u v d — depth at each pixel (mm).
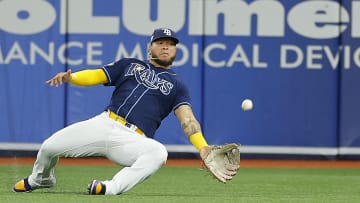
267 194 32344
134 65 28016
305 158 55594
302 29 54812
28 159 53844
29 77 54281
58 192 29812
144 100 27500
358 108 55344
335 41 54938
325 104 55281
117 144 27016
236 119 55031
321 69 55094
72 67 54219
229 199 28219
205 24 54531
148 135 27594
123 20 54125
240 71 54844
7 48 54094
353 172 48469
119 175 26922
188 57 54562
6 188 32938
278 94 55062
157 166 26859
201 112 54875
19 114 54406
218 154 26656
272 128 55281
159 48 27875
